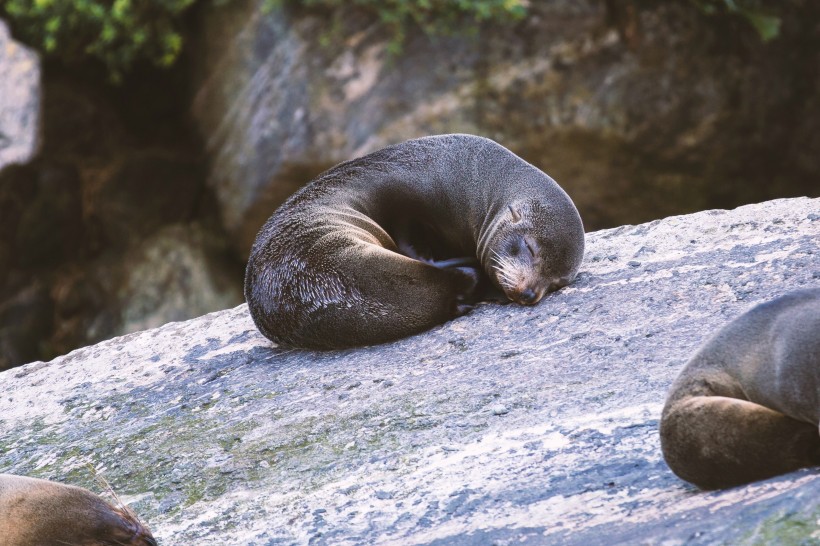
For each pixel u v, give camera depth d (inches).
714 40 2208.4
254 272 1090.1
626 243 1139.3
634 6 2167.8
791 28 2253.9
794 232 1062.4
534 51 2161.7
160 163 2425.0
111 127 2476.6
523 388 861.8
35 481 714.8
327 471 808.9
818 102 2258.9
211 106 2333.9
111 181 2416.3
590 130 2167.8
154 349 1168.8
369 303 1031.6
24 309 2343.8
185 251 2338.8
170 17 2388.0
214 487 831.7
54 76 2465.6
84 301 2346.2
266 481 820.6
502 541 620.4
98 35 2409.0
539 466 721.6
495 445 775.7
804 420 538.9
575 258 1054.4
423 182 1130.0
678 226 1146.7
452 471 753.6
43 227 2381.9
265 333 1093.1
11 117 2202.3
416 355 985.5
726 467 561.3
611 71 2170.3
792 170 2277.3
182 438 932.0
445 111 2155.5
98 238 2418.8
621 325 943.7
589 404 803.4
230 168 2277.3
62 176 2397.9
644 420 746.2
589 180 2219.5
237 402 978.7
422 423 842.2
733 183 2263.8
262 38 2237.9
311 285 1049.5
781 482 539.8
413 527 691.4
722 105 2203.5
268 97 2220.7
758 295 938.1
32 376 1168.8
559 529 613.3
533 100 2165.4
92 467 919.0
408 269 1039.0
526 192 1082.1
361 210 1121.4
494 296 1080.2
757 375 553.9
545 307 1023.6
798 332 538.0
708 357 580.7
